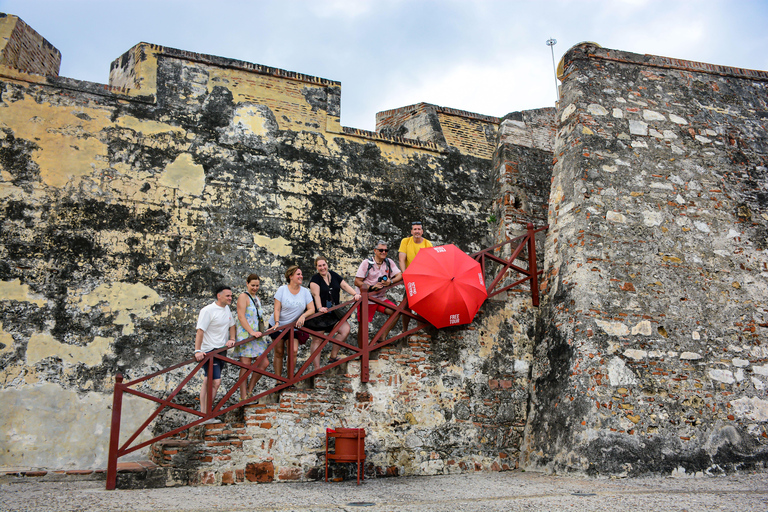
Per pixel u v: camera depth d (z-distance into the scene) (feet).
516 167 31.63
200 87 28.14
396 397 24.16
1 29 26.11
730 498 18.08
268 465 21.34
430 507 16.70
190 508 16.19
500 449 25.63
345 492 19.13
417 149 31.94
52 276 23.81
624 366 24.00
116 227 25.12
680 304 25.59
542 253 29.19
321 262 24.45
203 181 27.02
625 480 21.68
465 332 26.27
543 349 26.71
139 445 19.66
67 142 25.27
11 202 23.95
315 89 30.45
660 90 28.78
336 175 29.63
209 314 21.77
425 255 25.18
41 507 15.80
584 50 28.45
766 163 28.86
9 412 22.25
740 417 24.48
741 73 30.22
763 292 26.71
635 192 26.78
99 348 23.77
